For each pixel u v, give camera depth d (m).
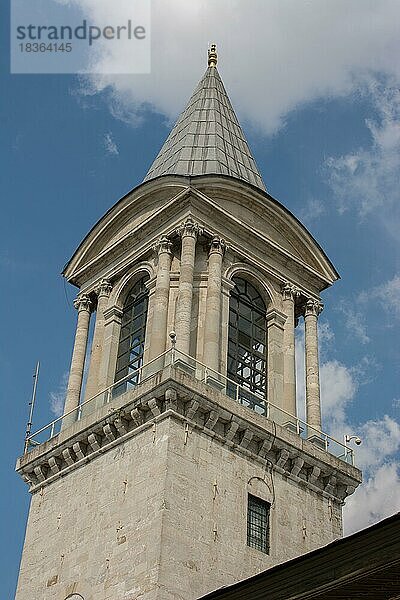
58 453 52.50
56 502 51.75
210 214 58.09
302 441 52.47
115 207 61.44
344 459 54.38
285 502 50.69
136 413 49.03
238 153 67.38
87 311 61.16
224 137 67.56
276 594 30.52
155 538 44.28
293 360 58.12
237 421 49.72
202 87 72.50
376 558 27.77
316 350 59.41
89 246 62.56
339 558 28.86
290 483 51.69
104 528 47.62
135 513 46.31
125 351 57.75
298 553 49.53
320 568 29.42
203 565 44.91
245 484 49.25
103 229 62.12
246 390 53.56
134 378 54.88
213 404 49.00
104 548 46.91
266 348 58.41
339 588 28.94
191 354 53.69
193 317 55.12
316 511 52.00
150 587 43.00
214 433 49.22
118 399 50.47
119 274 60.25
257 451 50.81
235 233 59.09
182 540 44.78
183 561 44.25
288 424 53.69
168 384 47.88
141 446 48.44
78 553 48.25
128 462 48.66
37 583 49.56
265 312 59.69
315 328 60.50
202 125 67.88
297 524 50.53
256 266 59.53
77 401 57.16
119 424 49.75
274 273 60.28
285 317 59.62
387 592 28.88
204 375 51.16
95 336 59.06
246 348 57.69
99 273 61.78
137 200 60.25
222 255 57.38
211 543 45.88
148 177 66.06
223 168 63.75
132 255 59.34
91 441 51.00
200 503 46.56
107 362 57.12
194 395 48.44
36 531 51.78
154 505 45.47
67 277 63.09
